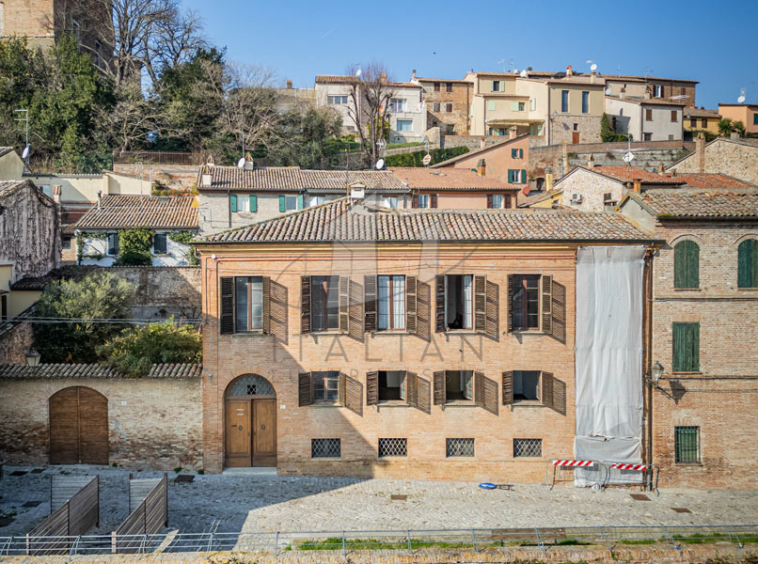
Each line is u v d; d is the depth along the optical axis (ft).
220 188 153.99
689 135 278.46
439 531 71.92
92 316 108.88
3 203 116.78
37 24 232.53
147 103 224.53
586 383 91.76
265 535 73.92
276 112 237.86
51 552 64.90
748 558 66.13
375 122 255.50
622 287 91.20
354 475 91.86
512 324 92.02
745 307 91.76
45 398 90.89
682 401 91.56
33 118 211.82
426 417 91.76
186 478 89.40
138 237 153.38
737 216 90.48
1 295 115.65
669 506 85.46
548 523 79.15
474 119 283.18
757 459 91.86
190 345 101.04
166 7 242.17
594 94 270.87
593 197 171.63
